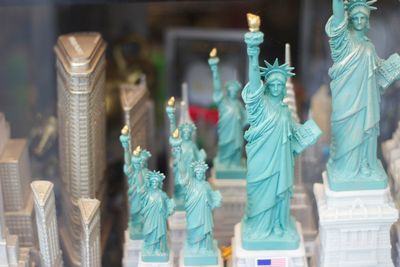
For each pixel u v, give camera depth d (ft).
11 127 13.08
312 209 12.03
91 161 11.87
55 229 10.82
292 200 12.06
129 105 11.92
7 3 12.94
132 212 11.25
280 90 9.93
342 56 10.18
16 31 14.24
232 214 12.16
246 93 9.93
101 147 12.53
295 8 13.41
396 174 11.66
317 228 11.76
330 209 10.67
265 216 10.54
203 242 10.57
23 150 12.03
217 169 12.14
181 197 11.50
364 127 10.35
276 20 13.46
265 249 10.63
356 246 10.82
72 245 12.14
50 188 10.51
